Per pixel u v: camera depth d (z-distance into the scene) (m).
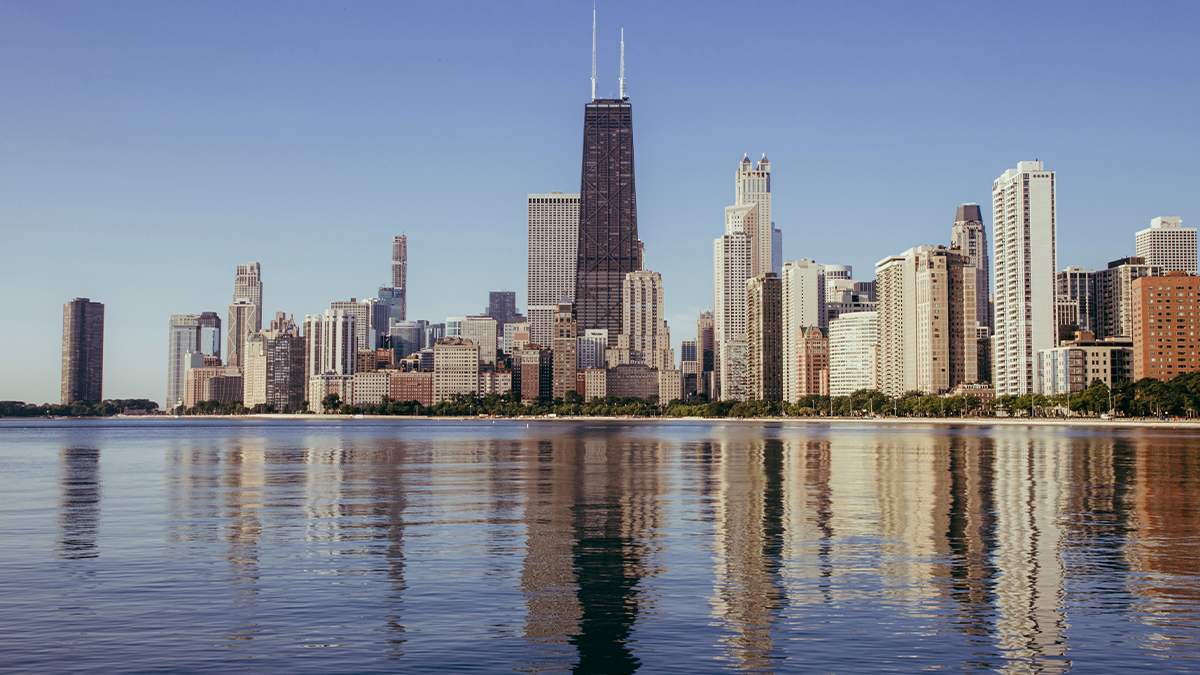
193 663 45.75
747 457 195.62
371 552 74.12
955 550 73.69
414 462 187.00
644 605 56.28
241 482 139.62
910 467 159.88
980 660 45.78
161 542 79.44
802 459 186.25
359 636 50.16
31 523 91.81
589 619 53.25
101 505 107.81
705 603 56.72
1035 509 98.81
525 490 123.88
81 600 57.88
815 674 43.91
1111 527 85.56
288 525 89.81
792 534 82.12
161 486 133.25
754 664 45.44
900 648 47.72
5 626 51.97
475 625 52.19
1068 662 45.50
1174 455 191.00
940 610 54.81
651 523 89.88
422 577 64.38
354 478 146.12
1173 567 66.69
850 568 66.62
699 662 45.78
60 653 47.25
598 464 176.38
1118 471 148.25
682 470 158.12
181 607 56.16
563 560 70.25
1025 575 64.00
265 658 46.53
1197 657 46.22
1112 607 55.31
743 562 69.06
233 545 77.88
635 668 44.97
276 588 61.12
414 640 49.44
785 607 55.62
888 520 90.88
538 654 47.09
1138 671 44.31
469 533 84.00
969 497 110.81
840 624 51.94
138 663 45.78
